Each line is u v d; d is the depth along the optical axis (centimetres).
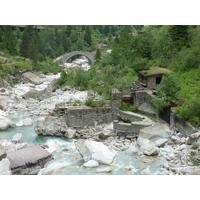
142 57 6469
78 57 15350
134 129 3516
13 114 4912
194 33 5531
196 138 2942
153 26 8712
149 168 2703
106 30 17588
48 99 5819
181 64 5100
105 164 2838
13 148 3319
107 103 4028
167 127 3384
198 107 3203
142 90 4297
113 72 6812
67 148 3347
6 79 8038
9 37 11800
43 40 14162
